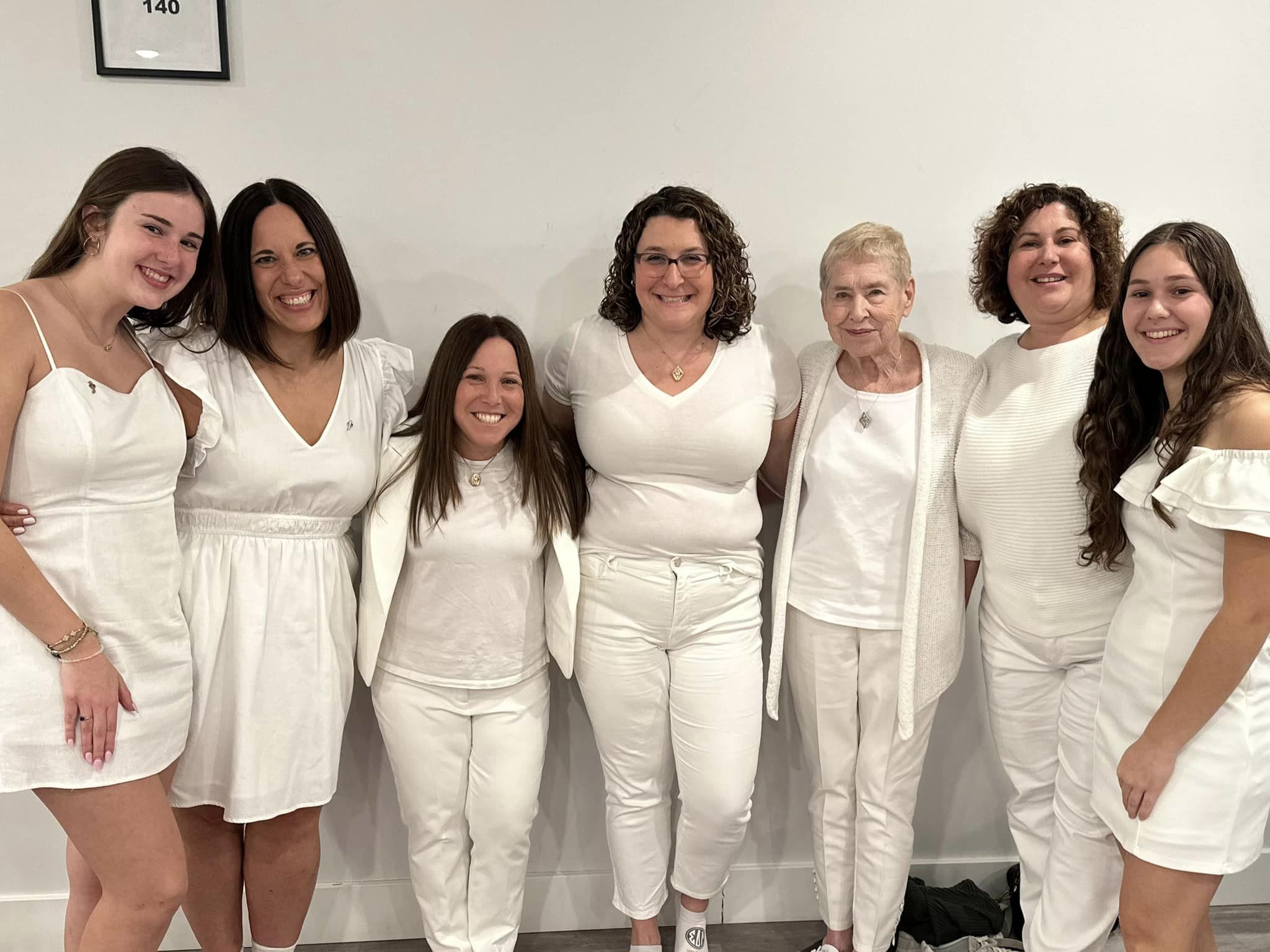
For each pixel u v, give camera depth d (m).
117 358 1.49
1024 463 1.74
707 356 1.85
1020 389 1.78
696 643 1.91
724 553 1.89
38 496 1.38
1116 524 1.63
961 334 2.17
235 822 1.66
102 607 1.43
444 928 1.95
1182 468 1.42
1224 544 1.40
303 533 1.72
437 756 1.88
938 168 2.11
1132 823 1.52
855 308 1.73
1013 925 2.18
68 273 1.45
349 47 1.96
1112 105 2.12
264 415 1.66
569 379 1.92
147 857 1.48
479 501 1.82
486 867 1.94
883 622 1.86
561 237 2.06
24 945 2.11
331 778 1.76
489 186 2.04
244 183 1.98
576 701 2.19
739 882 2.29
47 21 1.89
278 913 1.83
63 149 1.93
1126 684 1.56
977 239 1.91
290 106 1.96
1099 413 1.62
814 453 1.89
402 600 1.85
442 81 1.99
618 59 2.02
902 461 1.83
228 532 1.67
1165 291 1.44
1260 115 2.15
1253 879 2.32
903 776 1.94
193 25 1.91
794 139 2.08
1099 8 2.09
